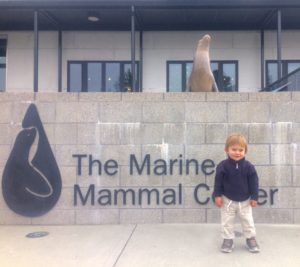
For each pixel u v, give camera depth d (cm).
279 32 330
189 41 424
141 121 233
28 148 235
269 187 229
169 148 232
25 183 234
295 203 229
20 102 236
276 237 203
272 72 421
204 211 231
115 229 221
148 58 424
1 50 431
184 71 423
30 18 389
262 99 231
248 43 424
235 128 231
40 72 426
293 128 230
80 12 366
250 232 181
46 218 233
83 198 233
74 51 427
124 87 427
